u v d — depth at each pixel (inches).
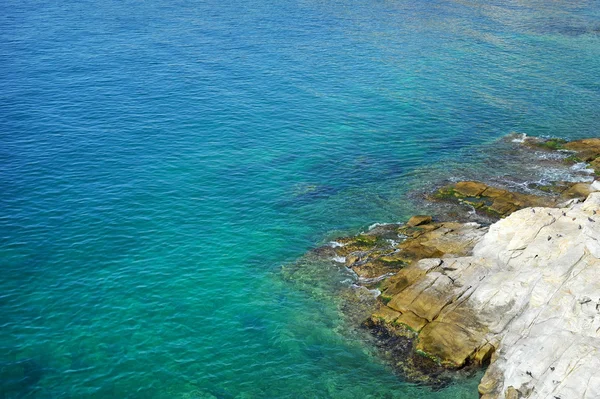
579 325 1248.8
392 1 5098.4
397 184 2149.4
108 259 1701.5
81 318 1478.8
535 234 1542.8
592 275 1332.4
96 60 3260.3
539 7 5073.8
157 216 1918.1
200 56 3427.7
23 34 3639.3
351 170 2256.4
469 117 2743.6
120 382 1299.2
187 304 1545.3
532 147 2422.5
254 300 1567.4
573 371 1133.1
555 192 2032.5
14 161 2178.9
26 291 1560.0
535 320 1323.8
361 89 3051.2
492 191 2022.6
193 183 2127.2
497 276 1480.1
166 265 1691.7
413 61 3501.5
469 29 4247.0
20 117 2529.5
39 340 1403.8
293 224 1908.2
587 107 2871.6
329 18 4421.8
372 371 1336.1
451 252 1664.6
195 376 1323.8
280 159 2326.5
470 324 1389.0
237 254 1754.4
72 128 2465.6
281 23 4232.3
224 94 2906.0
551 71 3393.2
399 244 1748.3
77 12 4266.7
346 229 1877.5
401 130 2603.3
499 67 3437.5
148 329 1453.0
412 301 1476.4
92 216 1891.0
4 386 1269.7
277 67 3312.0
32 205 1926.7
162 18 4220.0
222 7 4665.4
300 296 1578.5
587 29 4362.7
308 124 2637.8
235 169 2237.9
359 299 1550.2
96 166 2190.0
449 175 2201.0
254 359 1374.3
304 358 1376.7
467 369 1317.7
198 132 2507.4
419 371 1325.0
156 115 2637.8
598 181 2018.9
